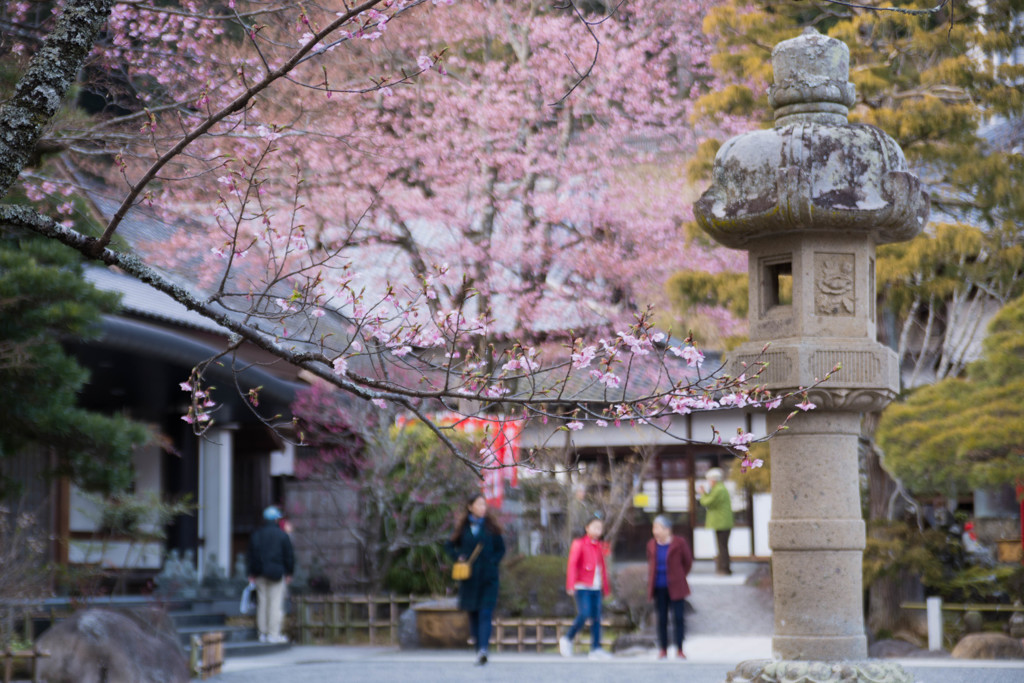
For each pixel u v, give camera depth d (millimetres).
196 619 15336
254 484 20562
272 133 5293
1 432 9578
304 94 15930
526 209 19938
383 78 5402
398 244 19312
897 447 12734
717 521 20234
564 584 15648
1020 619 13883
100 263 13352
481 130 19969
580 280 19875
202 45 12945
